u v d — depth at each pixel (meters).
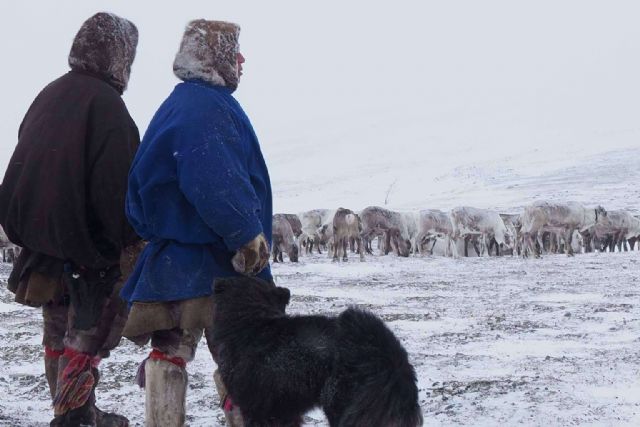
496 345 10.73
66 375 6.09
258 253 5.44
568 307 14.43
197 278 5.52
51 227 5.99
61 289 6.25
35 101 6.37
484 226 31.09
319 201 58.66
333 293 17.42
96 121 6.08
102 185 6.02
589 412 6.87
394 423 4.52
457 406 7.18
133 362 9.86
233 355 4.92
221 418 7.19
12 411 7.46
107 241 6.12
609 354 9.66
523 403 7.19
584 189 51.06
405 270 23.47
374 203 55.09
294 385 4.73
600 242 32.41
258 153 5.79
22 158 6.13
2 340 11.65
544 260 26.95
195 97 5.55
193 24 5.74
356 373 4.57
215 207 5.33
